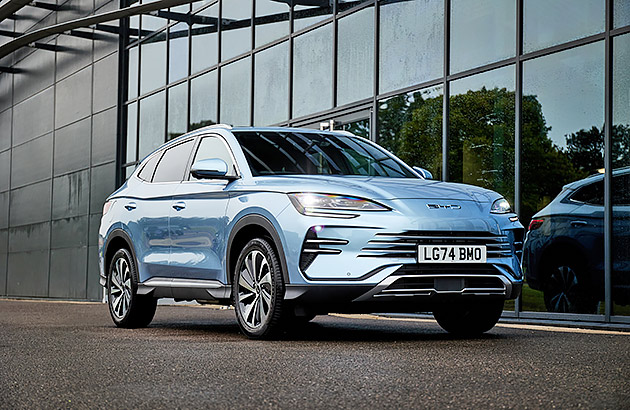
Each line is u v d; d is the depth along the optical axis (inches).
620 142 277.0
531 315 301.0
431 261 191.6
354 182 204.4
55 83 700.7
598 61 285.7
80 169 654.5
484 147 327.0
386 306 193.0
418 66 360.5
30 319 316.5
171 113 558.6
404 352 168.2
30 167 733.9
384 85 378.0
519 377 130.2
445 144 343.0
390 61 375.6
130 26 613.6
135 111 600.4
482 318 215.8
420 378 129.5
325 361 152.7
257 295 205.6
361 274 188.9
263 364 149.4
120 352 173.5
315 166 228.8
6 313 369.1
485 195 209.6
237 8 494.6
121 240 272.2
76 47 672.4
